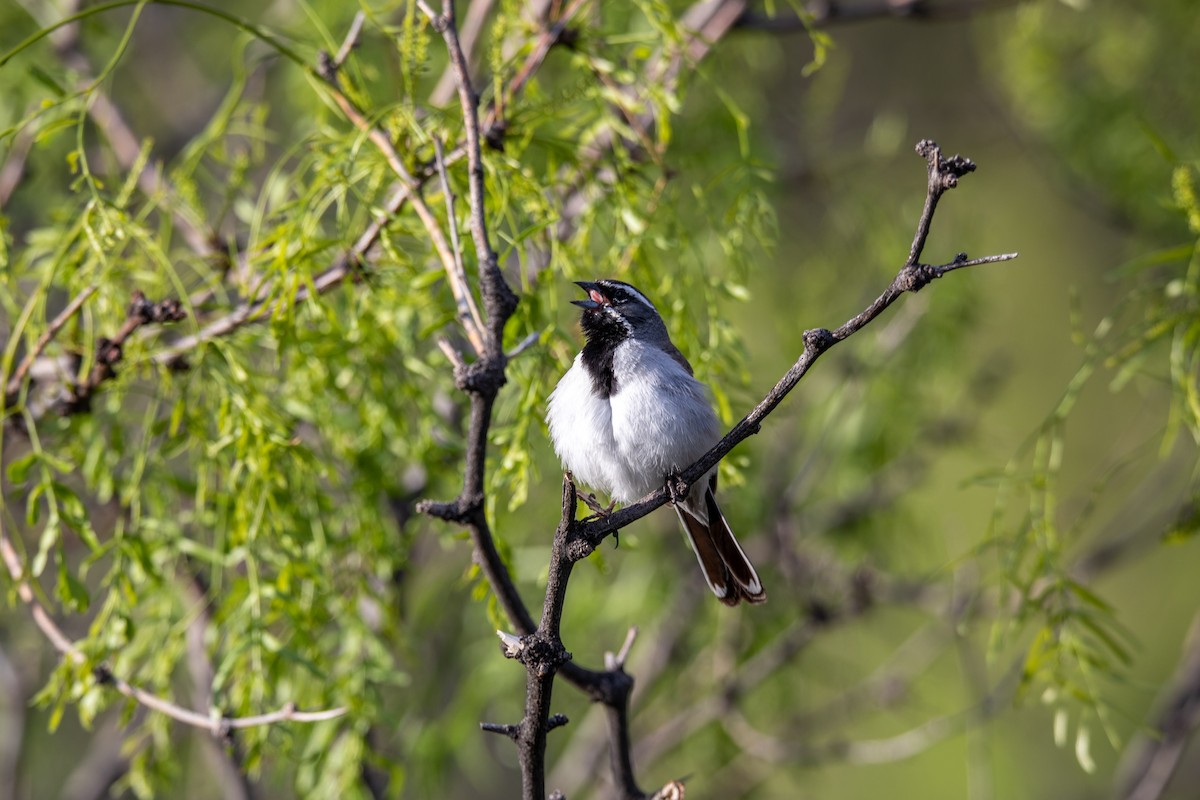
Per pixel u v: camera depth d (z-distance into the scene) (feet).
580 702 52.65
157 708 28.30
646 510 22.13
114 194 37.01
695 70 36.37
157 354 31.32
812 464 52.34
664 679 51.52
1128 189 54.65
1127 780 47.24
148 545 31.17
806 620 48.96
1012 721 60.34
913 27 74.28
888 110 65.57
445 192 25.29
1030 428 68.13
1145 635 69.00
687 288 32.53
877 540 52.42
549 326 29.40
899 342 50.16
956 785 61.82
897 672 52.75
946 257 51.65
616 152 32.83
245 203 34.78
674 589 49.80
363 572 33.58
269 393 34.24
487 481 32.14
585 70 33.73
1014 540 32.24
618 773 27.68
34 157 44.52
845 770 62.69
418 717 45.42
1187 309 32.65
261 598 30.17
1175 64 57.77
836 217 55.42
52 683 29.27
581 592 48.26
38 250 34.88
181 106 62.08
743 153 33.09
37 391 34.86
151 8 64.59
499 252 32.09
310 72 30.76
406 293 32.37
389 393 33.60
